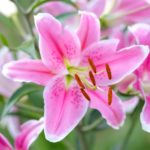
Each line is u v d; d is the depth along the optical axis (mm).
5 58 916
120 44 851
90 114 922
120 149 931
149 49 780
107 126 917
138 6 941
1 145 804
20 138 808
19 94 815
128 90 812
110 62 754
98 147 1285
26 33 967
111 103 755
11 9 921
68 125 740
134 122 902
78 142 968
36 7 872
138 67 786
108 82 757
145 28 783
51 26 725
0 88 925
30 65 739
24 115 905
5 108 816
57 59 750
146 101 765
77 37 746
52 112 739
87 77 772
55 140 729
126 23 953
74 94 760
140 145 1260
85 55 760
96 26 751
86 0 950
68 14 868
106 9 945
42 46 734
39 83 746
